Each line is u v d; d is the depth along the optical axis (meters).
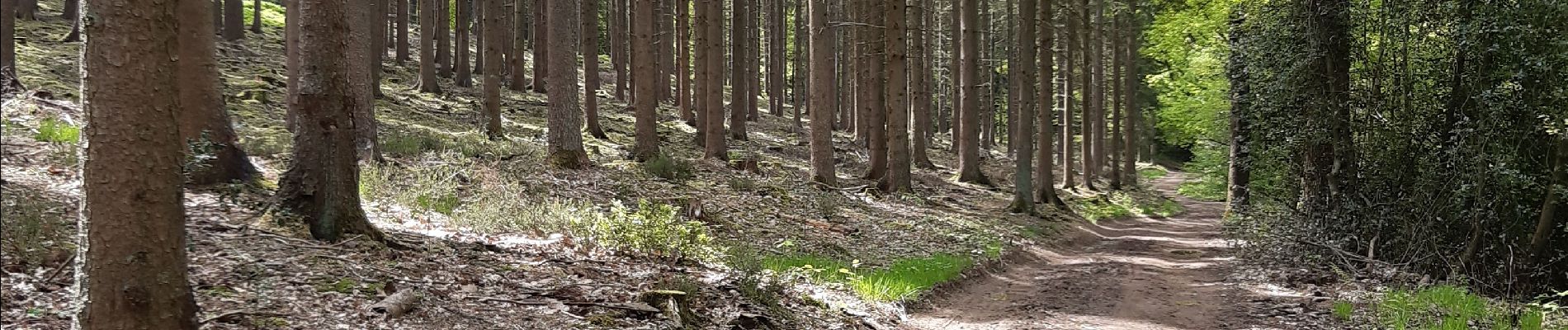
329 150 6.88
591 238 8.94
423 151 14.12
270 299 5.04
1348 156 11.13
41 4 27.16
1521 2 8.98
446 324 5.12
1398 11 10.26
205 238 6.21
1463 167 9.70
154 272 3.49
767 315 6.66
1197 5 18.17
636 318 5.82
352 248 6.63
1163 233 19.08
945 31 37.94
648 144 17.03
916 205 17.83
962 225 15.61
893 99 18.66
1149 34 21.88
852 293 8.50
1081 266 12.60
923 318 8.27
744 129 25.31
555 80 14.74
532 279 6.73
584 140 18.89
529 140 18.22
